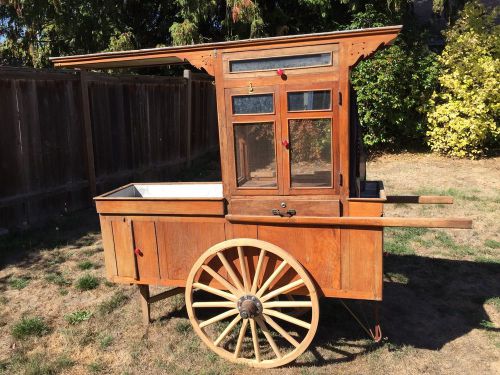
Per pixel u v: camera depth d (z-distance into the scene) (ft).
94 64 11.63
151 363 11.54
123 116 26.04
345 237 10.33
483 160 32.19
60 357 11.76
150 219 11.53
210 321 11.40
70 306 14.30
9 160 19.62
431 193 24.99
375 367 11.10
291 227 10.62
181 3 30.76
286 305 10.64
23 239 19.13
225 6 34.76
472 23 33.22
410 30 35.88
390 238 19.15
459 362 11.28
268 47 10.10
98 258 17.74
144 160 28.17
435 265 16.66
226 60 10.39
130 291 15.24
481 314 13.46
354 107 11.13
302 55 9.95
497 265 16.56
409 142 36.40
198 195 14.28
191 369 11.21
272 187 10.58
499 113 32.01
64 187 22.18
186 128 32.65
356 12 35.76
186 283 11.37
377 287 10.31
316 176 10.34
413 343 12.12
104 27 31.01
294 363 11.31
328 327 12.94
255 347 11.04
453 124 31.89
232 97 10.49
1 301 14.48
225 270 11.28
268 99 10.29
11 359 11.69
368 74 33.22
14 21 33.37
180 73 37.52
